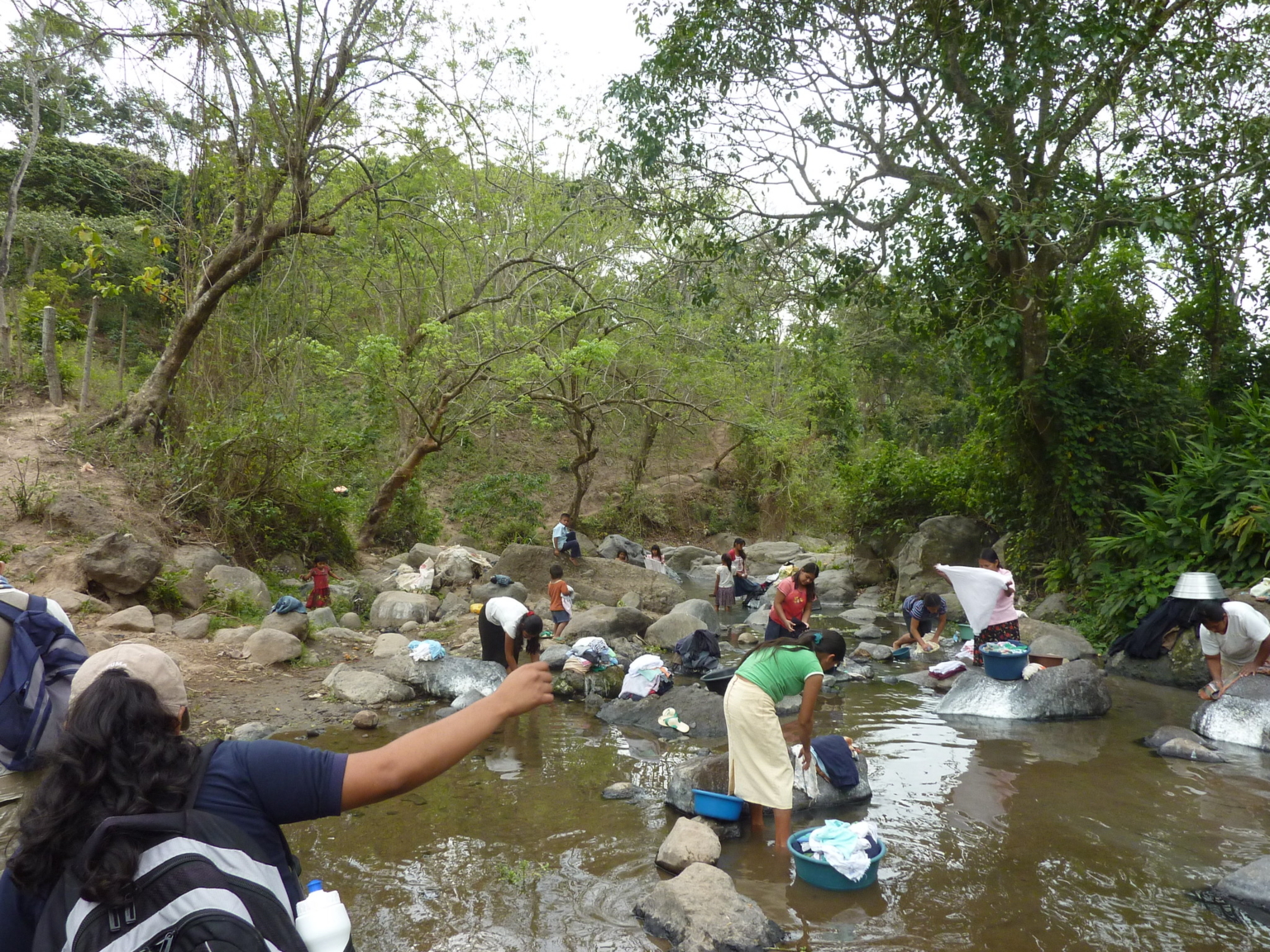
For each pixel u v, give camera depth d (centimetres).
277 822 192
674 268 1719
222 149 1392
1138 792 642
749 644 1272
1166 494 1184
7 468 1203
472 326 1841
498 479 2227
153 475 1285
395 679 912
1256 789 645
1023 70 1118
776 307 1367
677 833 526
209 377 1502
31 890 167
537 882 495
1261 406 1190
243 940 157
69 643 390
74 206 2319
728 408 2372
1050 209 1146
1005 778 674
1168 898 477
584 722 852
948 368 1448
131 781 170
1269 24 1196
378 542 1869
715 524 2797
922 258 1340
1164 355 1495
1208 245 1311
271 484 1445
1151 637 1003
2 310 1533
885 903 472
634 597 1527
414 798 630
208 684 870
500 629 976
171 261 2316
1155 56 1145
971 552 1638
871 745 763
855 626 1421
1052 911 462
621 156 1269
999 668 884
